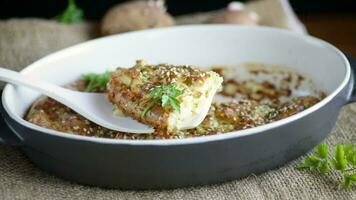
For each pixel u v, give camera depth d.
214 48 0.68
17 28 0.77
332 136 0.58
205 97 0.52
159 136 0.52
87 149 0.48
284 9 0.87
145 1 0.88
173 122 0.51
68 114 0.58
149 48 0.67
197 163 0.48
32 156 0.52
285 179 0.52
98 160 0.48
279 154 0.51
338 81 0.60
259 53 0.68
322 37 1.06
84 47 0.65
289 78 0.66
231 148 0.48
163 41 0.68
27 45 0.74
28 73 0.61
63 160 0.50
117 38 0.67
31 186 0.52
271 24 0.83
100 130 0.55
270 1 0.88
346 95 0.54
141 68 0.55
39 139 0.49
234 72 0.68
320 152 0.52
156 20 0.82
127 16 0.82
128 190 0.51
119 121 0.54
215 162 0.48
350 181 0.50
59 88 0.57
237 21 0.81
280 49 0.67
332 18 1.14
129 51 0.67
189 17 0.86
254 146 0.48
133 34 0.67
